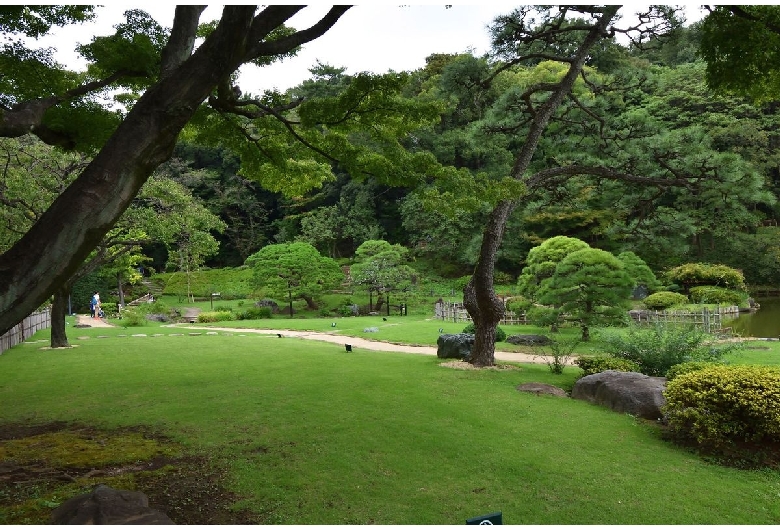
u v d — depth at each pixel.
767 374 6.03
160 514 3.77
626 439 6.26
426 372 10.40
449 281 37.16
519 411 7.43
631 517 4.29
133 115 4.72
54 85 7.81
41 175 13.12
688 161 10.96
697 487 4.90
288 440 6.20
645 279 20.11
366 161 8.16
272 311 32.69
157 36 8.15
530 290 18.34
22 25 7.34
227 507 4.46
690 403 6.16
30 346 15.82
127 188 4.61
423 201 8.06
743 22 7.89
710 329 17.41
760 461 5.51
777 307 26.89
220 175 45.88
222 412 7.54
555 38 12.18
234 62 5.06
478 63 12.64
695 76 32.81
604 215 28.41
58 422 7.33
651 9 10.91
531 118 12.30
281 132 9.57
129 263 32.03
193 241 19.41
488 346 11.26
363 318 28.28
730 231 16.52
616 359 9.19
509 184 8.23
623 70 12.90
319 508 4.43
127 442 6.30
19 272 4.18
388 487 4.86
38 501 4.52
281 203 46.59
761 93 8.95
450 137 31.58
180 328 23.67
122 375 10.64
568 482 4.98
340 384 9.28
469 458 5.58
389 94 7.84
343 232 40.56
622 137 12.09
